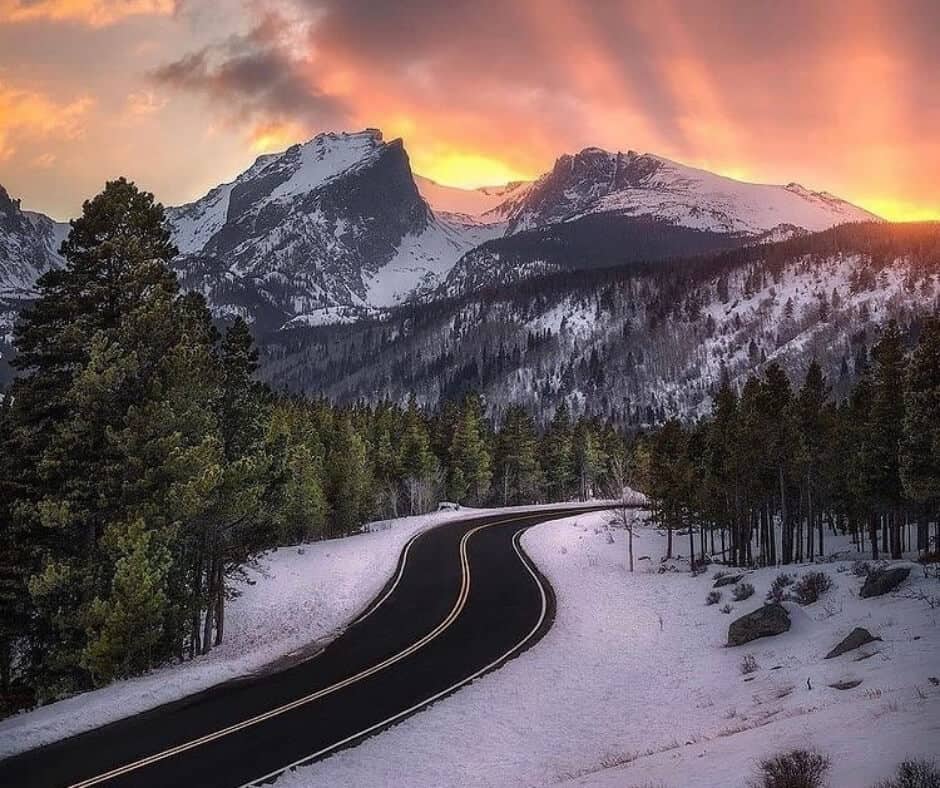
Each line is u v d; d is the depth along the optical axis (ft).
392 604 113.39
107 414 81.05
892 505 128.47
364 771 52.08
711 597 94.48
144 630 72.90
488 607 109.40
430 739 58.13
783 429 141.28
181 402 82.74
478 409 329.11
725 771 35.78
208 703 67.46
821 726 39.55
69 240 85.56
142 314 80.02
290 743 57.31
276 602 123.95
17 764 53.21
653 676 70.38
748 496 153.17
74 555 80.64
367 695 69.77
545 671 76.69
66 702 67.67
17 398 82.02
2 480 80.07
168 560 75.51
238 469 87.76
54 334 83.30
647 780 38.17
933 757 28.66
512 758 54.13
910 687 43.06
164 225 89.30
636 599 107.24
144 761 53.62
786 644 67.31
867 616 66.44
